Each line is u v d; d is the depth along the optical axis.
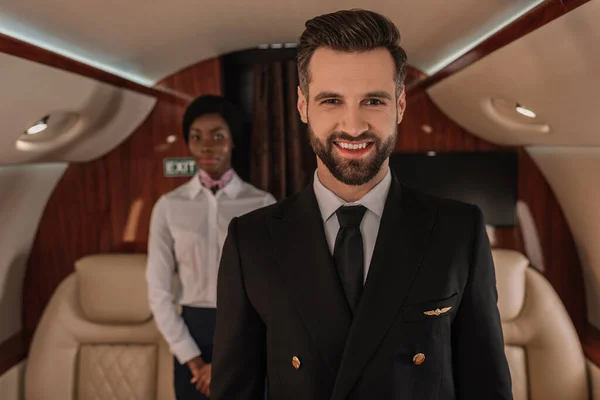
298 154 2.59
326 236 0.92
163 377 2.20
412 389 0.83
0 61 1.24
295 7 1.80
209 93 2.54
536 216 2.53
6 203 2.24
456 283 0.86
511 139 2.32
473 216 0.91
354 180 0.79
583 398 2.04
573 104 1.54
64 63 1.48
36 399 2.21
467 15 1.64
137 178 2.59
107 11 1.49
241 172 2.59
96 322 2.29
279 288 0.89
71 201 2.62
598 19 1.04
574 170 2.17
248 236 0.96
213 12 1.78
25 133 1.82
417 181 2.50
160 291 1.91
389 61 0.75
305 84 0.79
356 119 0.74
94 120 2.04
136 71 2.26
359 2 1.68
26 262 2.62
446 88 2.14
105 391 2.24
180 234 1.92
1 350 2.37
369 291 0.84
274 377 0.91
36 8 1.33
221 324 0.97
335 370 0.84
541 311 2.10
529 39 1.30
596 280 2.38
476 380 0.87
